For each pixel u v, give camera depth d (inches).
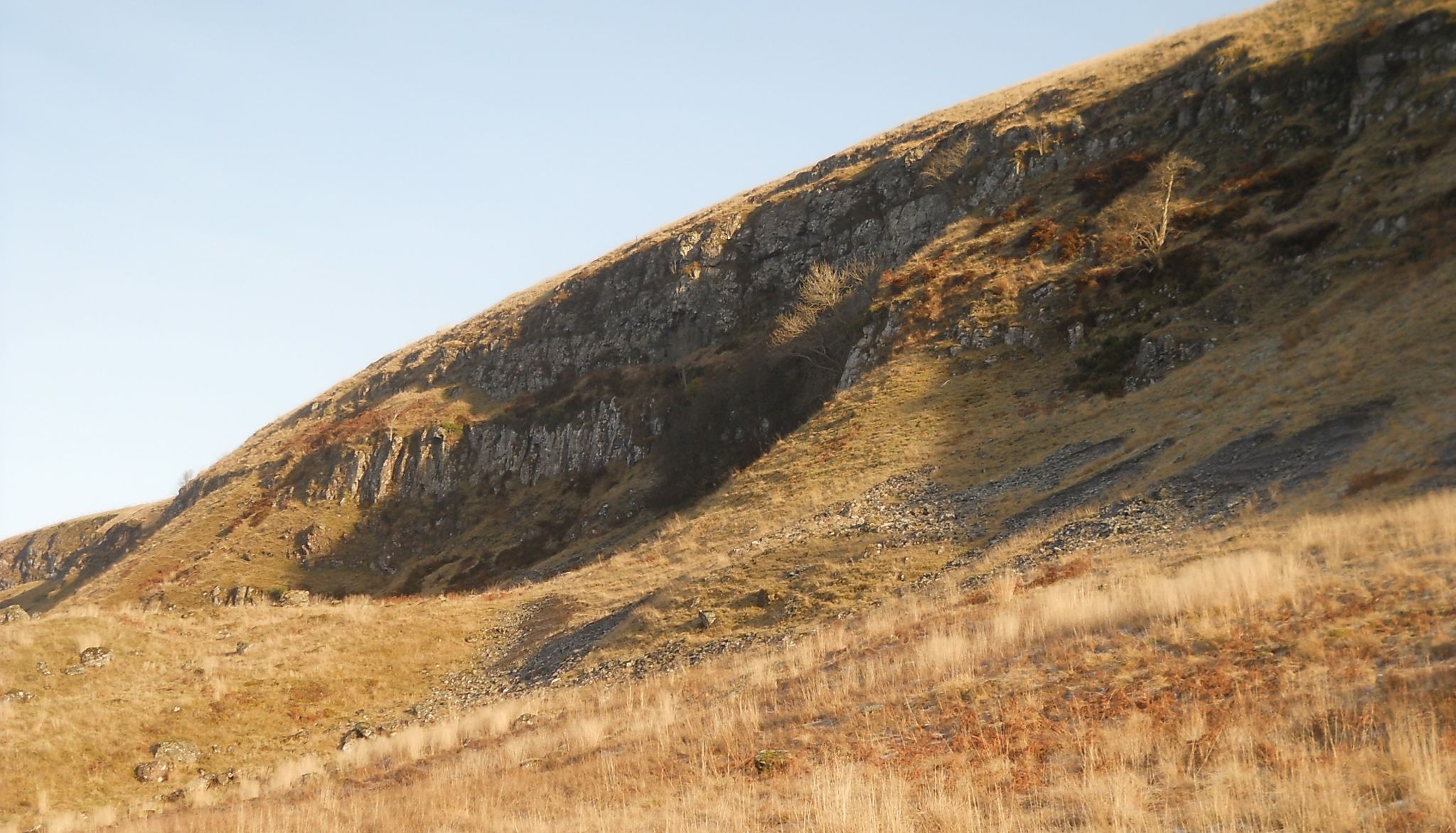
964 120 3189.0
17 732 998.4
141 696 1118.4
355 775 887.7
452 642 1400.1
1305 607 542.6
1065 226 1980.8
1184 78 2166.6
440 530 2989.7
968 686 598.9
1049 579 838.5
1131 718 456.8
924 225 2571.4
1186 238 1710.1
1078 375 1551.4
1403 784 316.8
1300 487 838.5
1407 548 597.9
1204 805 342.0
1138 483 1039.6
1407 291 1206.3
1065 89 2586.1
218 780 977.5
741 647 1009.5
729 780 537.0
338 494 3223.4
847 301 2527.1
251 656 1283.2
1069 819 368.8
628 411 2974.9
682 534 1644.9
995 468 1342.3
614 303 3513.8
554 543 2605.8
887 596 1012.5
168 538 3353.8
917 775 470.0
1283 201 1657.2
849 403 1813.5
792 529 1355.8
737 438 2443.4
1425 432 815.7
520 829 514.9
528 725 947.3
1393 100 1670.8
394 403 3629.4
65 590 3914.9
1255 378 1202.0
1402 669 415.8
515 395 3469.5
